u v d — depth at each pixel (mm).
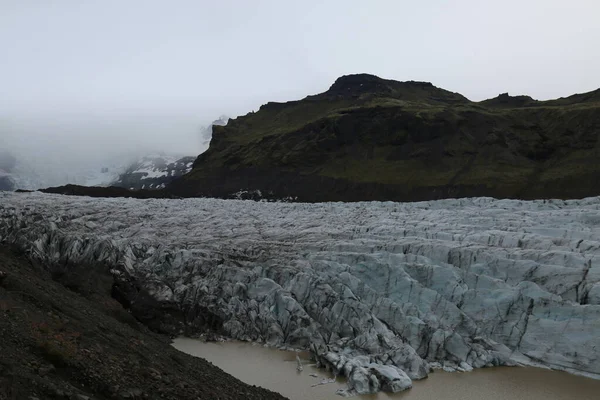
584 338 33594
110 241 48656
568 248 41188
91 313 25922
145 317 41094
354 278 40969
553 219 49438
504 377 32625
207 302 42500
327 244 47500
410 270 41406
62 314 22359
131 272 46375
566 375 32812
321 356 34031
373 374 30906
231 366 33906
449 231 49062
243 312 41281
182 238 54000
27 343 16641
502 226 49094
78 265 46438
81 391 15469
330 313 38625
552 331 34875
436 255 43188
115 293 43000
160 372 19906
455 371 33719
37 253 46656
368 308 38312
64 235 49438
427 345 35562
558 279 37531
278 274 43500
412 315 37938
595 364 32500
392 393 30031
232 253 48469
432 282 40438
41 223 52531
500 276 39875
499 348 35438
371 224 54906
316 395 29453
